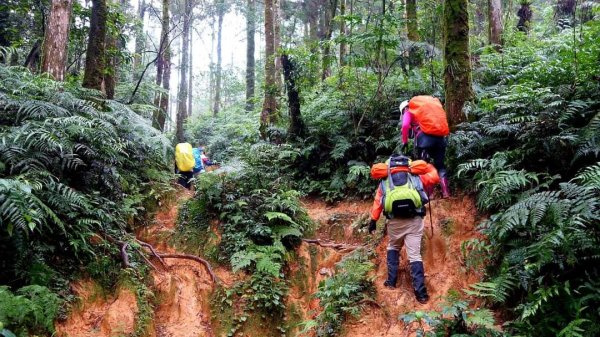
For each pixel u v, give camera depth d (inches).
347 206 256.7
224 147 617.9
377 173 183.6
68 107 219.3
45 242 166.9
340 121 294.0
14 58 417.4
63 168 194.5
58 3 264.4
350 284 190.4
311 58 303.7
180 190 279.7
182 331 184.4
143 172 273.7
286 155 276.4
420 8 364.8
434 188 223.6
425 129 195.0
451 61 229.8
